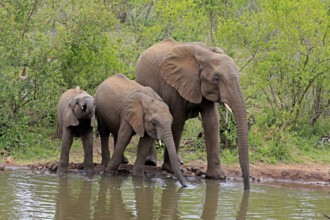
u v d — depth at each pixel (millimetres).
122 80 16359
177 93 15914
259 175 16219
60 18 19828
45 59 18312
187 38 20766
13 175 14727
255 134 18656
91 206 11789
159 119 15070
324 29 19609
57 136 18812
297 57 20000
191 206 12188
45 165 15984
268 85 20562
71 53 19344
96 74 19953
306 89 19891
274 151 17906
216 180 15555
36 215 10859
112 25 19812
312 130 20484
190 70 15531
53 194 12695
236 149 17891
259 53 20484
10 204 11555
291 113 20047
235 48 21250
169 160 16094
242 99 14633
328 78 19953
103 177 15164
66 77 19547
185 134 19297
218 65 14977
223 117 18203
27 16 18922
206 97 15188
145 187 14070
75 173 15539
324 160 18219
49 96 18125
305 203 12992
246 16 20656
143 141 15500
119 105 15797
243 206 12383
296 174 16250
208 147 15797
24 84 17906
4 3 18719
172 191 13719
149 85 16500
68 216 10922
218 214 11602
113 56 19609
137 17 22719
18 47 17922
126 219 10930
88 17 19141
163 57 16375
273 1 19953
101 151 16953
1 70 17453
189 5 21109
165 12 20781
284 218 11516
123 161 16703
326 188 15203
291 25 19859
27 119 18172
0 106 17766
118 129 16047
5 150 17375
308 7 19906
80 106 15148
